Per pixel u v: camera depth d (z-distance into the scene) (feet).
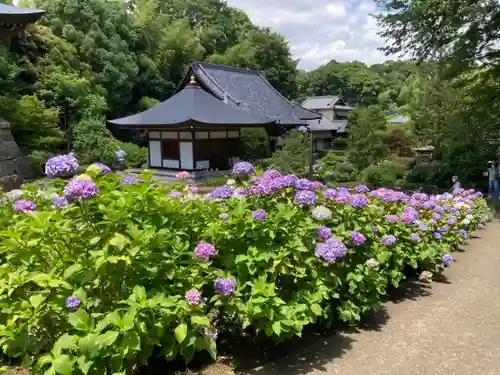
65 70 78.69
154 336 7.34
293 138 64.80
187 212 9.56
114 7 106.73
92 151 67.21
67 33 90.33
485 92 38.65
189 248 9.15
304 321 8.85
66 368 6.47
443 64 38.04
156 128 62.49
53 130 62.64
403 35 39.04
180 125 58.39
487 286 14.84
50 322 7.47
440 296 13.91
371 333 11.14
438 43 37.68
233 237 9.41
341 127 103.91
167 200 9.04
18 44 73.61
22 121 58.29
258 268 9.34
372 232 12.17
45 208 9.79
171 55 114.32
